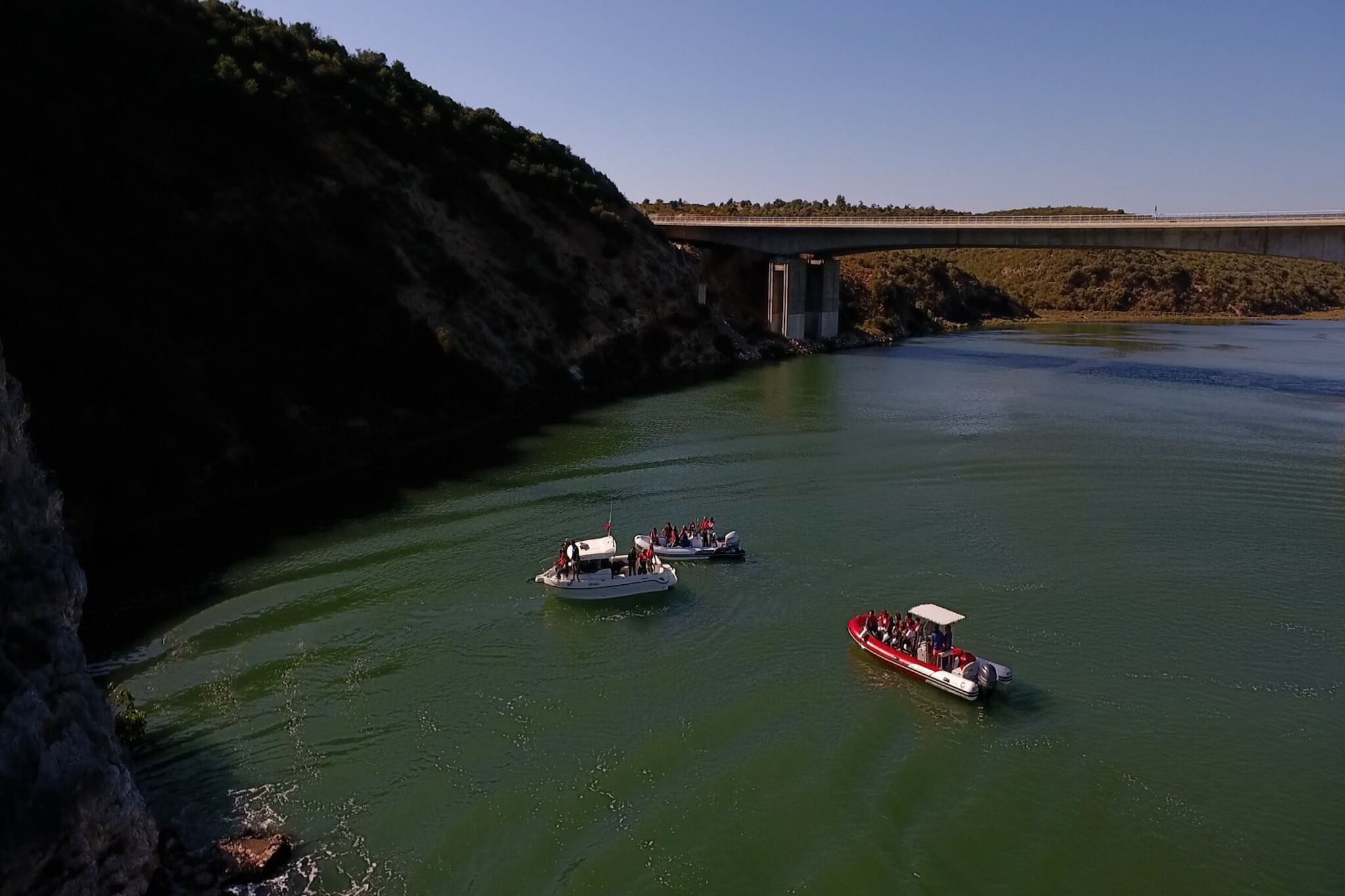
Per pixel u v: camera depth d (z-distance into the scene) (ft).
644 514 166.81
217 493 166.50
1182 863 81.41
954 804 88.53
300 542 150.30
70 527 139.54
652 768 93.25
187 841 80.74
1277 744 98.43
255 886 75.72
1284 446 216.95
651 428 234.99
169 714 100.37
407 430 212.64
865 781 91.66
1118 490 181.78
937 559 146.10
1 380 72.49
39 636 69.77
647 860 80.43
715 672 112.57
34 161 189.98
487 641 119.34
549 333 289.33
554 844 82.12
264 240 223.10
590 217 354.95
